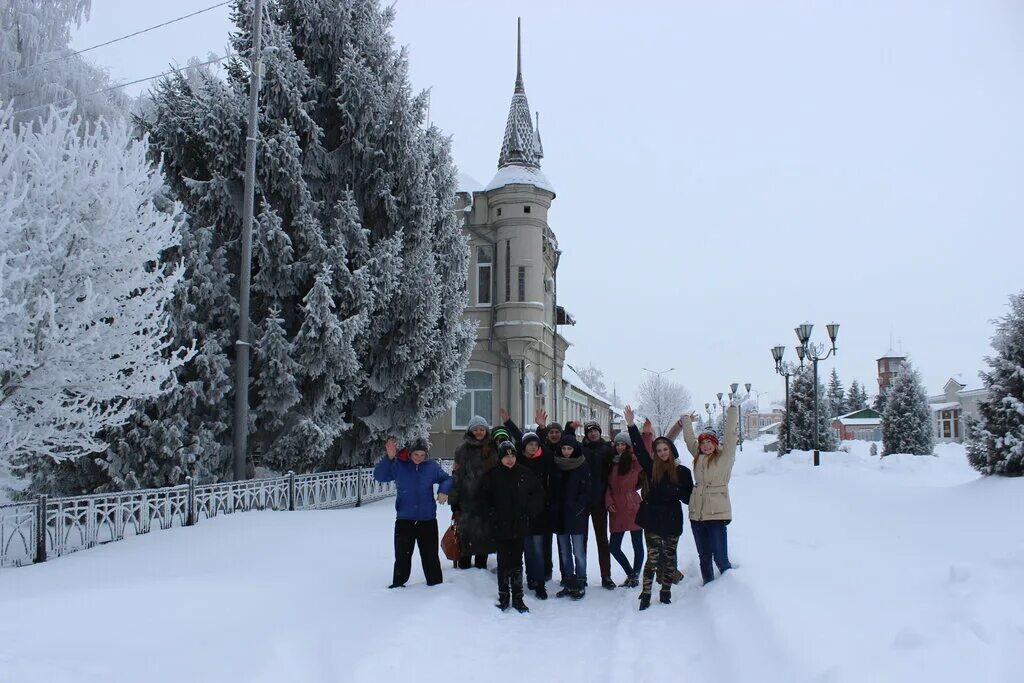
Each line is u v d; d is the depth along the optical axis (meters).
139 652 5.36
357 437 16.77
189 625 6.12
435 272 17.50
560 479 8.65
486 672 5.77
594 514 9.16
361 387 16.38
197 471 13.30
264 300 15.16
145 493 10.70
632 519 8.96
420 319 16.02
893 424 36.44
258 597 7.20
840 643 5.12
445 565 9.77
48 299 9.09
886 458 24.42
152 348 10.59
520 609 7.76
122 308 10.23
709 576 8.10
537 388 29.95
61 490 13.52
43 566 8.53
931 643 4.75
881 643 5.04
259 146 15.13
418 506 8.20
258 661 5.23
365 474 16.64
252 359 14.81
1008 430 14.80
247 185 13.49
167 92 15.45
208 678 4.91
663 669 5.61
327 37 16.83
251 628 6.08
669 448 7.93
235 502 12.58
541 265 27.83
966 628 4.97
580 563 8.45
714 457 8.23
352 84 16.25
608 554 9.14
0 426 8.92
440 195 18.42
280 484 13.73
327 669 5.36
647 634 6.66
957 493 14.24
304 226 15.04
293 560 9.27
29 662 4.91
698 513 8.15
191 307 13.84
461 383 18.34
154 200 14.23
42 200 9.38
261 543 10.18
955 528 10.87
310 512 13.23
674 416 80.06
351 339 14.70
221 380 13.90
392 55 17.53
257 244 14.66
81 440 10.05
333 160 16.44
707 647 5.97
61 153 9.70
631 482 8.98
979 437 15.38
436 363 16.97
